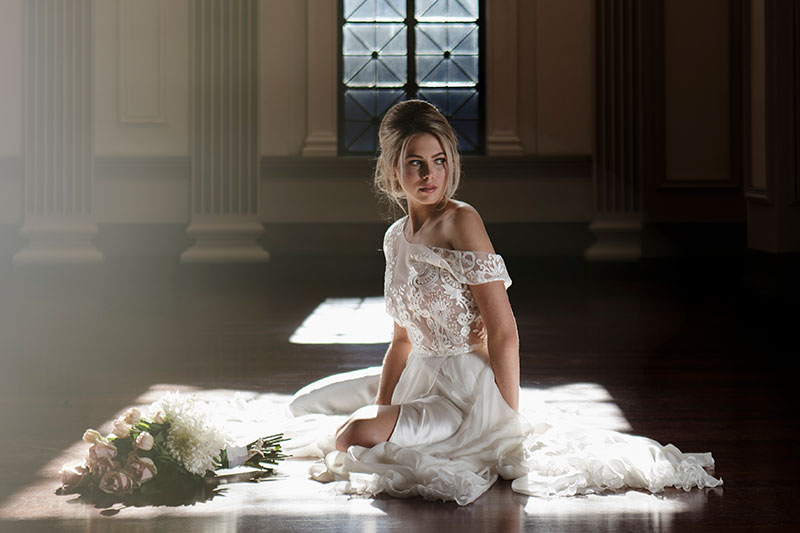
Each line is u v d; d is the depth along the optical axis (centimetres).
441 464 303
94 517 275
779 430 381
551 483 296
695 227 1120
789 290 851
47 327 705
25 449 354
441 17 1156
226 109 1085
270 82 1127
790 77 852
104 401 446
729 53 1118
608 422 400
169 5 1104
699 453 334
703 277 1114
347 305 852
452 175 323
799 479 310
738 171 1121
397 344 348
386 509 282
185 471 298
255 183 1091
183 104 1107
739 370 525
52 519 273
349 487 298
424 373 331
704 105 1120
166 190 1105
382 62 1156
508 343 318
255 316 775
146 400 449
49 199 1048
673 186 1120
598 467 302
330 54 1130
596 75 1106
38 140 1045
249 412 394
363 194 1125
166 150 1106
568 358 572
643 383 490
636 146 1105
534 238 1136
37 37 1043
